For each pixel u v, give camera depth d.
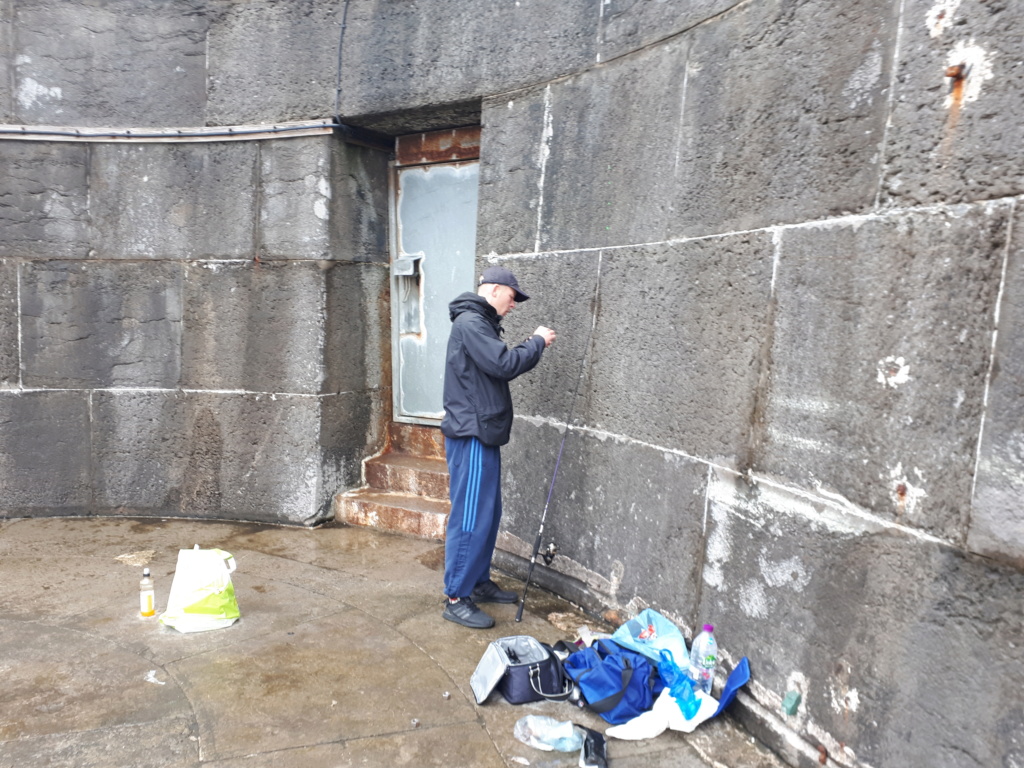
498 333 3.48
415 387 5.09
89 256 4.79
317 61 4.55
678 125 2.99
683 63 2.98
